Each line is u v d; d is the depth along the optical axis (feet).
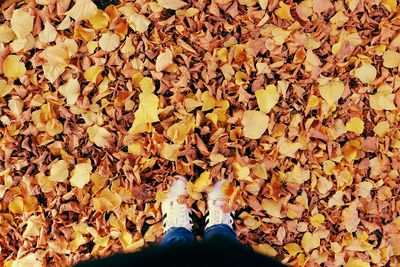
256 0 4.42
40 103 4.34
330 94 4.40
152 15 4.39
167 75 4.41
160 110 4.33
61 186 4.41
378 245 4.59
